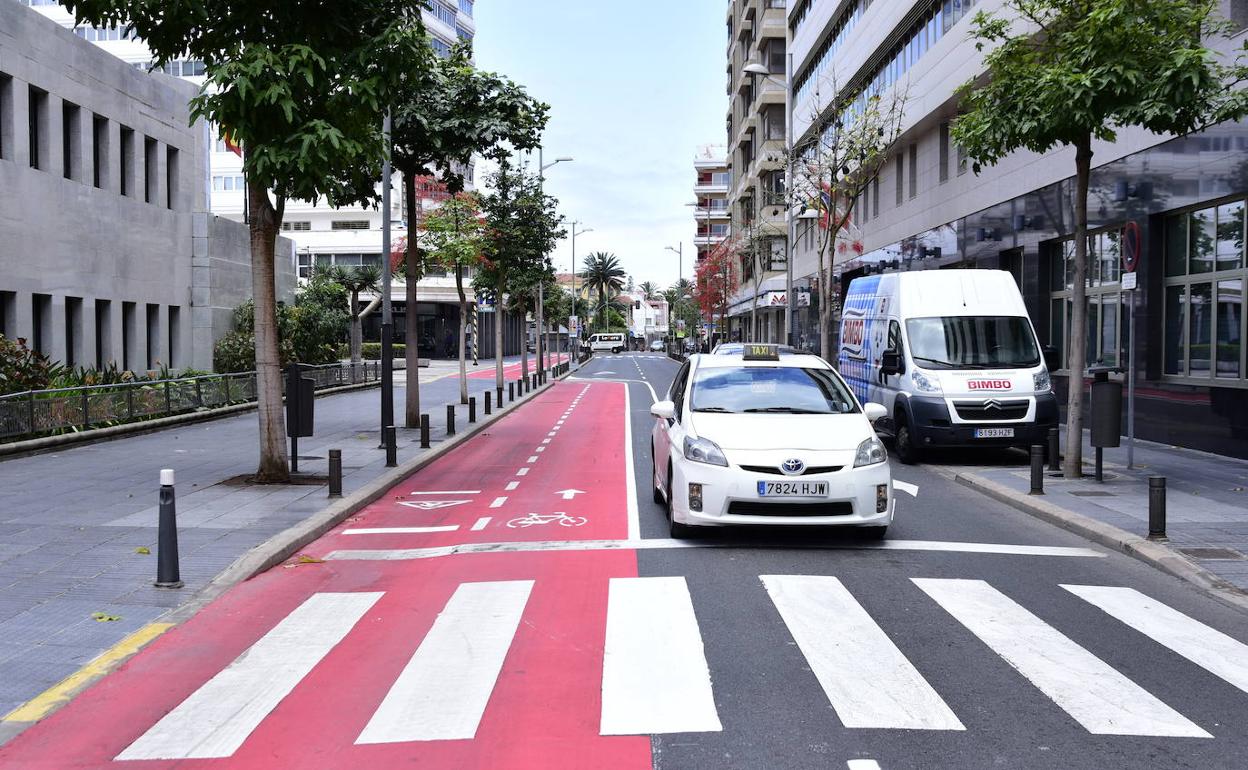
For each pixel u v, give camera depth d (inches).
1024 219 853.8
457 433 791.1
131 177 1044.5
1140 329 669.3
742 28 2332.7
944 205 1058.7
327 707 197.2
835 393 389.7
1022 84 468.4
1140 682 209.6
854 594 281.1
